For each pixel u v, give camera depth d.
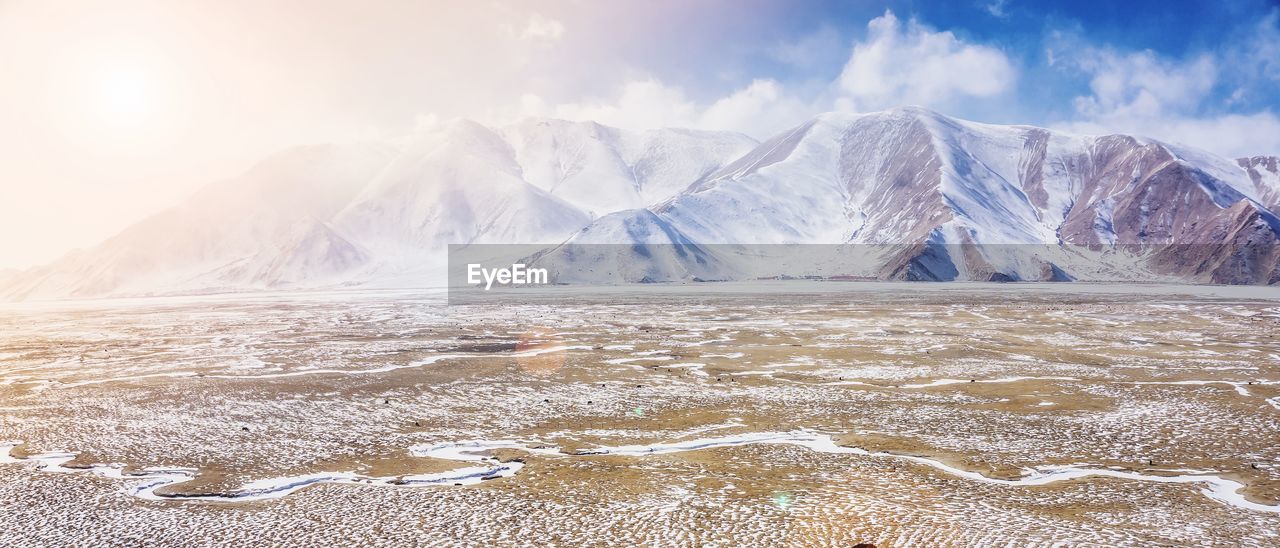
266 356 67.88
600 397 47.66
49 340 88.50
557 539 24.81
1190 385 50.28
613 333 85.94
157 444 36.72
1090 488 29.59
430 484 30.77
